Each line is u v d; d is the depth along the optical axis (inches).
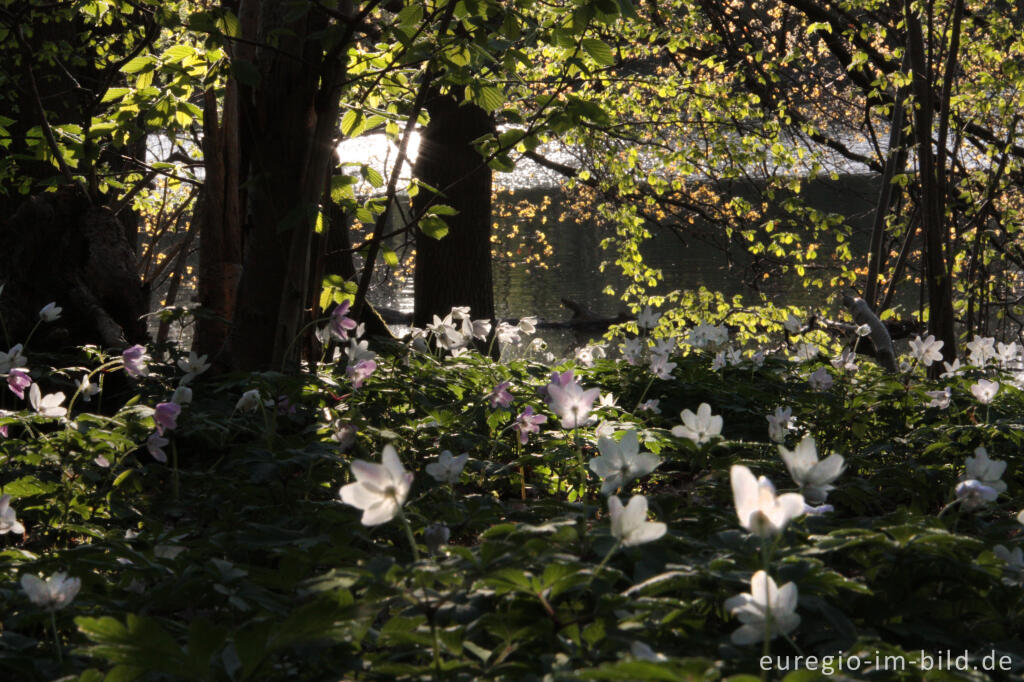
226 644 87.9
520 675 81.7
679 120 462.9
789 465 89.1
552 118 204.8
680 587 90.1
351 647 92.3
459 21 213.5
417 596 88.5
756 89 481.1
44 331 246.2
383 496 83.5
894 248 576.1
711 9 477.4
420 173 420.2
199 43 248.8
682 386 231.6
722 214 536.1
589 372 248.7
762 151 459.8
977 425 182.4
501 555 90.7
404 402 203.6
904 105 412.2
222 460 185.6
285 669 89.7
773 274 530.0
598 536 99.3
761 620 75.6
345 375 201.2
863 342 341.4
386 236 219.3
